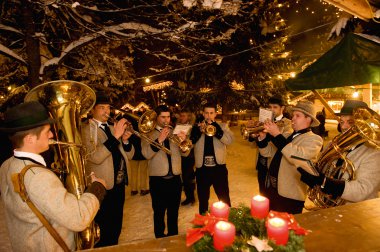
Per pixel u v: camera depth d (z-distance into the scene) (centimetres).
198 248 105
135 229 408
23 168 149
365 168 207
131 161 565
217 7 282
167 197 344
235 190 559
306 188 291
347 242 121
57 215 146
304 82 350
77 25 456
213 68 1039
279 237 103
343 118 243
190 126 353
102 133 302
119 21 475
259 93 1094
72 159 193
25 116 155
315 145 263
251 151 995
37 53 366
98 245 302
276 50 1076
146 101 1236
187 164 488
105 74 514
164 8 459
